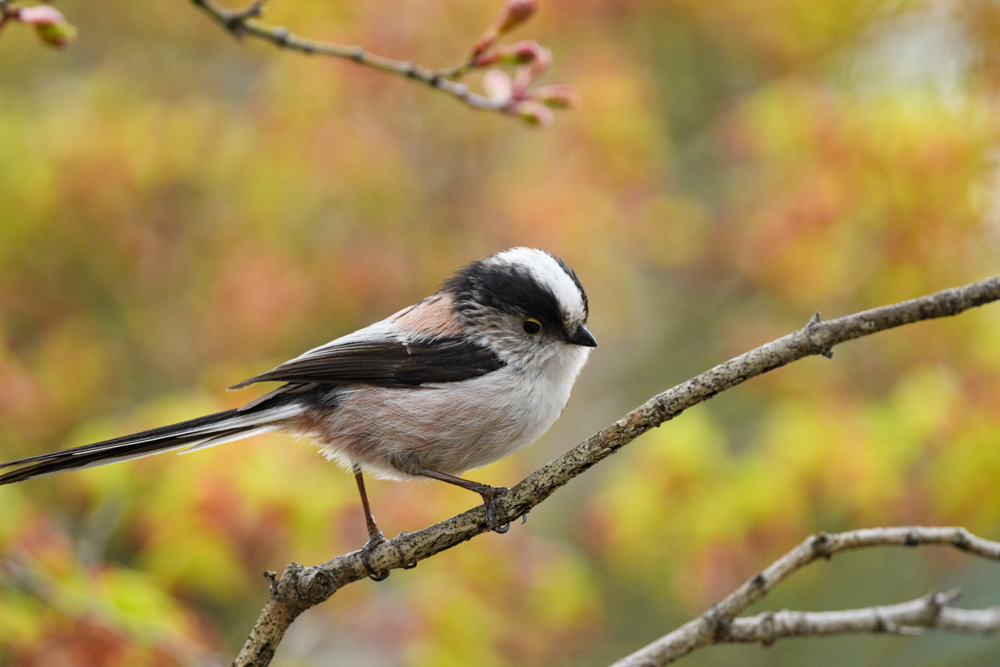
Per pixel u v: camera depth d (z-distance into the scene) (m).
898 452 11.19
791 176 13.12
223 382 11.57
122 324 15.21
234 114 14.86
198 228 14.63
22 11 5.74
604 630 12.53
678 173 17.09
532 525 15.84
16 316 14.21
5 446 12.73
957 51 12.99
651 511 11.62
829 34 15.02
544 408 6.79
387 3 14.05
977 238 12.60
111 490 9.97
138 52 15.77
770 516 11.22
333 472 10.51
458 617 10.35
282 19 14.07
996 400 11.02
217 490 9.69
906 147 12.14
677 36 16.92
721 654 13.16
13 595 8.55
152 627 8.55
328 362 6.60
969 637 11.91
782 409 12.49
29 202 13.35
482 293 6.79
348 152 13.98
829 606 13.79
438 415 6.50
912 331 12.69
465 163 15.38
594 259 14.76
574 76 14.87
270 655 5.25
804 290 13.44
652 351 17.05
